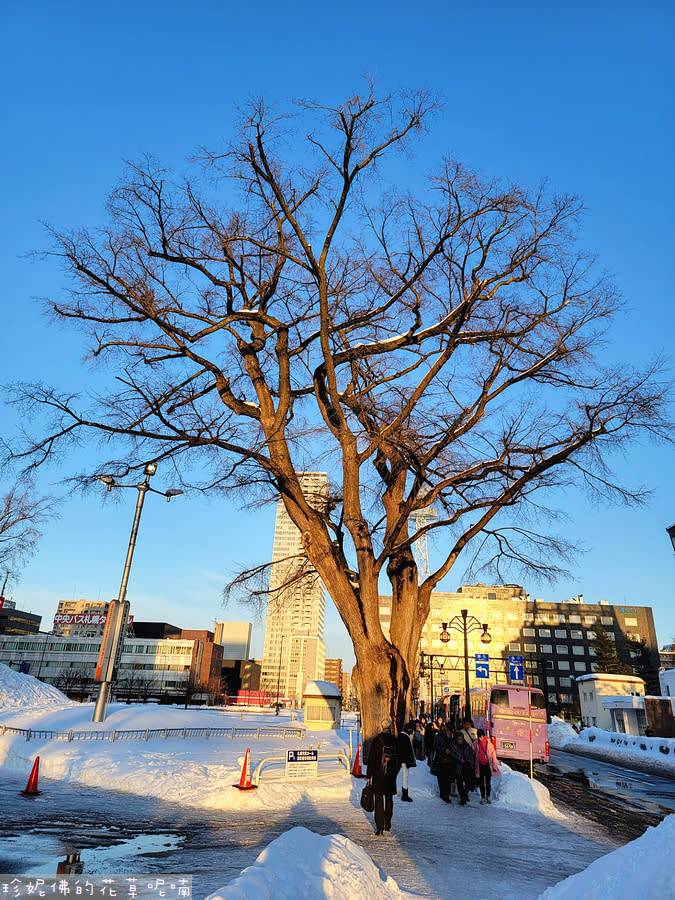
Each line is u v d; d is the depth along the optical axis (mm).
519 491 17359
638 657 87812
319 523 17922
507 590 116188
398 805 11898
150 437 16938
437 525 17250
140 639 121750
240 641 186375
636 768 27984
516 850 8586
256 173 16328
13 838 7215
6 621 143000
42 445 16750
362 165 15703
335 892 4660
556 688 111250
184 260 17328
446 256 17438
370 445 18406
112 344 17125
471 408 18625
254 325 19844
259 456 17250
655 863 4129
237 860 6758
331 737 28953
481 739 13469
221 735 23875
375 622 16469
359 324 19094
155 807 10188
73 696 88312
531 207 16703
